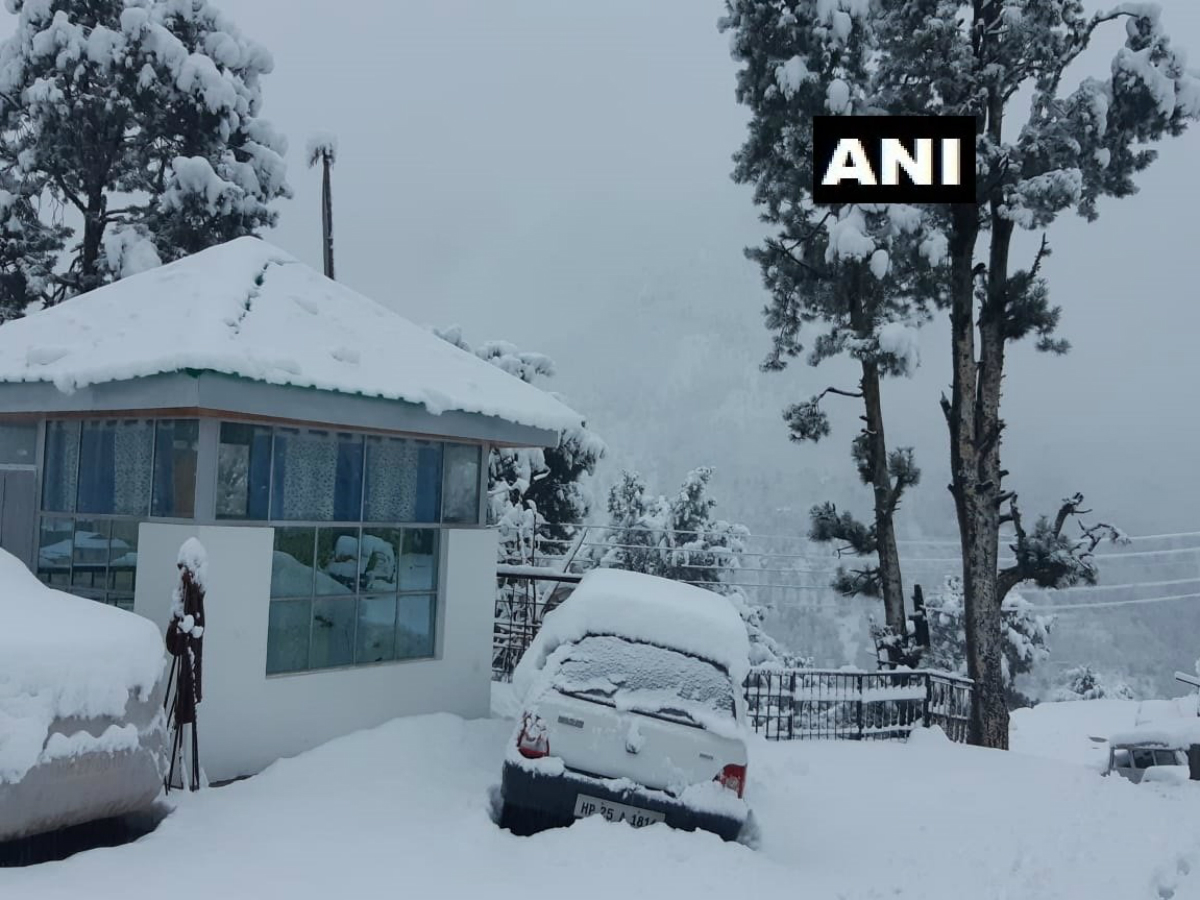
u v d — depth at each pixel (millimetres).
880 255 20016
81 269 26156
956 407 21203
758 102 22625
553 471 29484
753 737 14180
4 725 6105
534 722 7559
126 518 9562
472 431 10867
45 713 6305
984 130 21453
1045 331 21094
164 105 26219
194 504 8977
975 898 7141
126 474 9656
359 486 10508
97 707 6586
